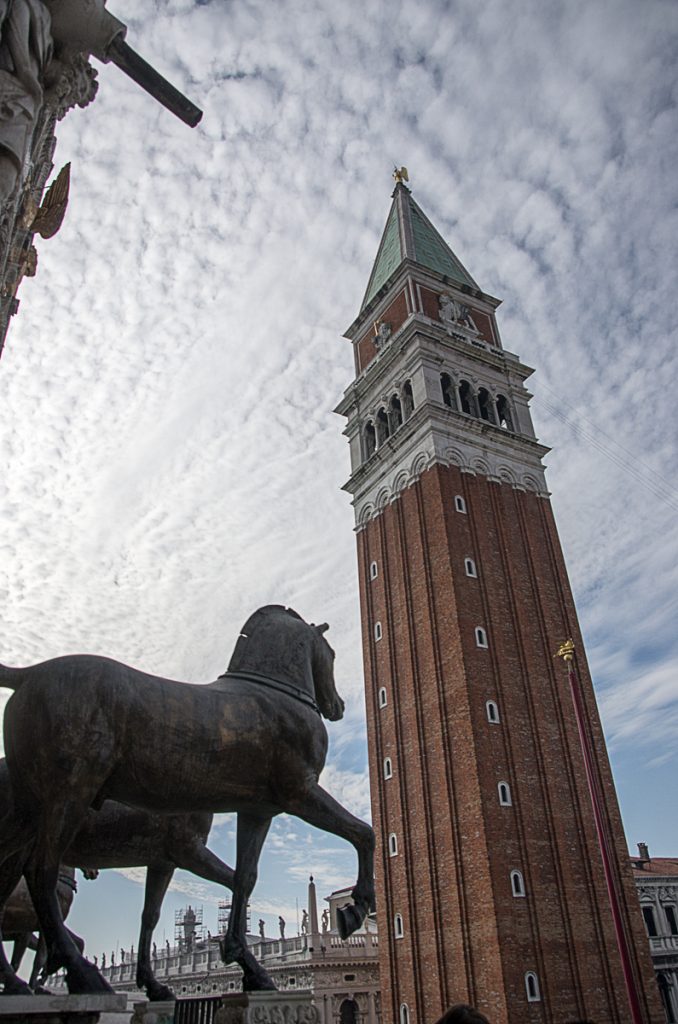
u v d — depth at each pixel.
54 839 7.57
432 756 50.06
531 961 41.53
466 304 73.38
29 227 11.11
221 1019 8.71
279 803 9.44
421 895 47.03
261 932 68.69
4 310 10.85
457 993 42.50
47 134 9.48
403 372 66.50
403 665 55.19
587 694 53.75
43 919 7.34
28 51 7.23
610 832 47.84
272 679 9.88
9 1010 5.96
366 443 69.75
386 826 51.69
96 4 8.03
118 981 44.59
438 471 58.50
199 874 10.44
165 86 8.73
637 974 43.75
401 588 57.97
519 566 57.75
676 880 74.50
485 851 43.88
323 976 57.62
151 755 8.38
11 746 8.05
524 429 66.88
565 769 49.66
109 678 8.30
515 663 52.69
